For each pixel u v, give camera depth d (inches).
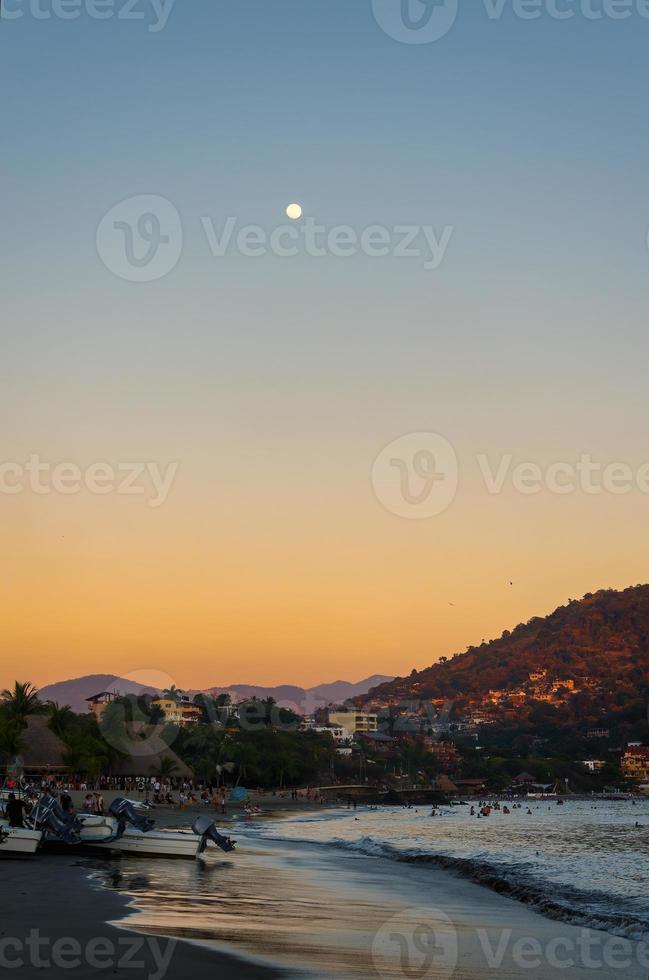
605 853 2119.8
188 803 3747.5
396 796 7337.6
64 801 1486.2
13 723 3831.2
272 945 708.0
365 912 959.0
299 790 6624.0
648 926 933.8
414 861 1692.9
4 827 1279.5
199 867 1298.0
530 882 1368.1
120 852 1353.3
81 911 807.7
